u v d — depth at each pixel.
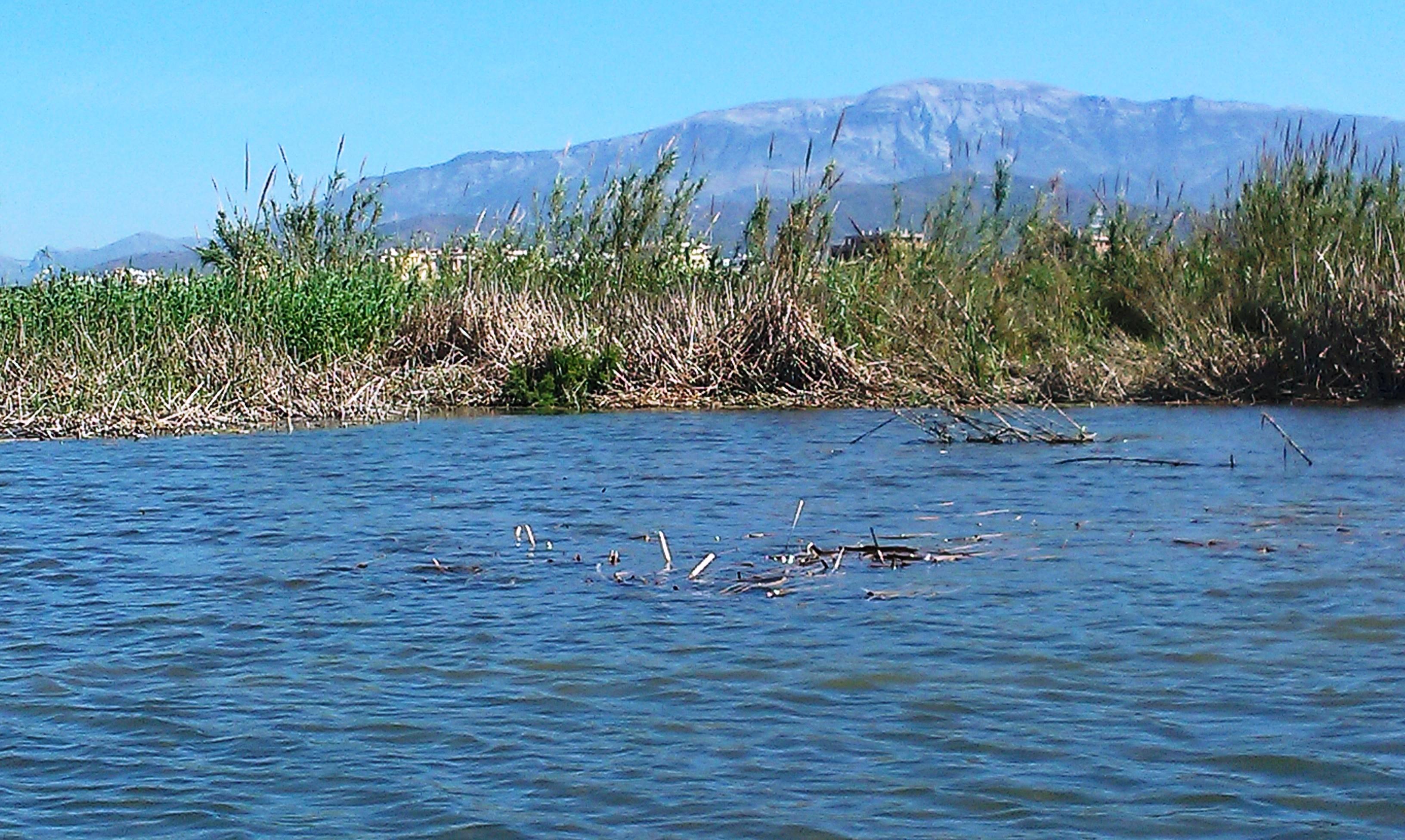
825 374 19.25
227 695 6.64
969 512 10.82
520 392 19.06
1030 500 11.30
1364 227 20.00
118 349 17.88
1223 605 7.84
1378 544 9.26
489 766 5.73
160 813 5.34
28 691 6.71
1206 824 5.10
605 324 20.28
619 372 19.39
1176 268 21.22
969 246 21.84
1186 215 22.47
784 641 7.30
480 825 5.20
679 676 6.78
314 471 13.34
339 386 18.06
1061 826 5.10
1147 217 22.66
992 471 12.81
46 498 11.90
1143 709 6.22
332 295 19.70
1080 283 21.77
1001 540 9.71
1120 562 8.93
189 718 6.34
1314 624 7.42
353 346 19.66
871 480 12.42
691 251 21.83
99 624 7.85
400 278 21.55
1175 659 6.90
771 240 20.62
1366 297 18.17
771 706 6.35
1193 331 19.47
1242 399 18.20
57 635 7.66
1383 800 5.26
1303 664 6.79
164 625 7.82
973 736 5.95
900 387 18.94
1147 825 5.10
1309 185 21.08
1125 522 10.25
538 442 15.36
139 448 15.15
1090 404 18.36
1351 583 8.23
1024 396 18.72
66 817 5.32
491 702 6.47
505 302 20.36
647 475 12.89
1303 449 13.70
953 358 19.19
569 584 8.62
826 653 7.10
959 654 7.05
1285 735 5.89
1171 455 13.58
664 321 19.91
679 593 8.34
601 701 6.46
